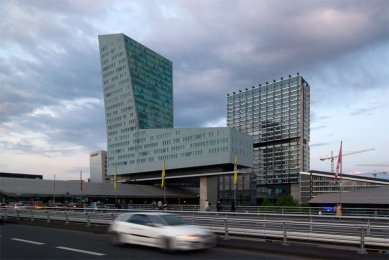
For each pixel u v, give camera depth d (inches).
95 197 4586.6
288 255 544.4
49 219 1118.4
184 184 5693.9
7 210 1305.4
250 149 4783.5
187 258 502.9
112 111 5949.8
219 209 1574.8
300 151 7514.8
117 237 620.7
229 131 4345.5
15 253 533.6
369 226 550.9
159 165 5054.1
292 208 1445.6
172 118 6520.7
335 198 2213.3
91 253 538.0
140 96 5782.5
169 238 539.2
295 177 7485.2
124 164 5625.0
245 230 685.9
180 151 4810.5
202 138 4594.0
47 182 4340.6
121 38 5812.0
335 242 600.1
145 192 4953.3
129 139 5600.4
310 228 621.9
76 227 939.3
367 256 512.1
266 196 6082.7
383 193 2105.1
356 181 4244.6
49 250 565.3
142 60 5984.3
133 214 616.1
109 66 6013.8
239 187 4877.0
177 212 1087.6
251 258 511.5
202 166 4606.3
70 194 4247.0
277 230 655.1
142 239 577.9
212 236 574.9
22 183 4116.6
